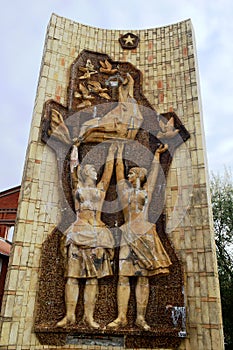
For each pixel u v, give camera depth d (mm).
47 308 6004
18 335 5695
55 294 6141
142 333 5938
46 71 8195
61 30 8938
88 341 5949
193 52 8594
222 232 15023
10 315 5766
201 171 7207
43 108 7684
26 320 5852
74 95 8148
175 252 6602
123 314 6078
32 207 6699
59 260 6414
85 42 9102
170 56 8852
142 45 9258
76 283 6168
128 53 9164
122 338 5980
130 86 8461
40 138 7336
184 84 8320
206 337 5867
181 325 6031
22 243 6348
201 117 8031
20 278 6078
